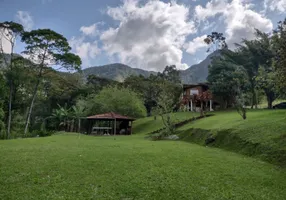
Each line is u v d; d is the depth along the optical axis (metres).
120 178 6.55
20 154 10.34
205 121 23.11
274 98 34.34
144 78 53.88
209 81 39.66
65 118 42.78
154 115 37.50
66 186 5.84
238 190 5.75
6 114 34.88
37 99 43.12
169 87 45.41
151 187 5.84
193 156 10.06
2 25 29.97
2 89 29.97
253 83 34.88
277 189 5.88
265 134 11.54
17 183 6.03
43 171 7.23
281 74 9.77
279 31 10.16
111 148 12.77
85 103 42.09
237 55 41.34
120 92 39.88
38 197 5.09
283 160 8.53
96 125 40.94
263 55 36.62
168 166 8.05
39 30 30.42
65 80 49.25
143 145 14.69
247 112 26.66
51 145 14.80
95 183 6.11
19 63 31.97
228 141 13.36
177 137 21.17
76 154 10.33
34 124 44.38
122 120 34.56
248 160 9.34
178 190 5.66
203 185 6.08
